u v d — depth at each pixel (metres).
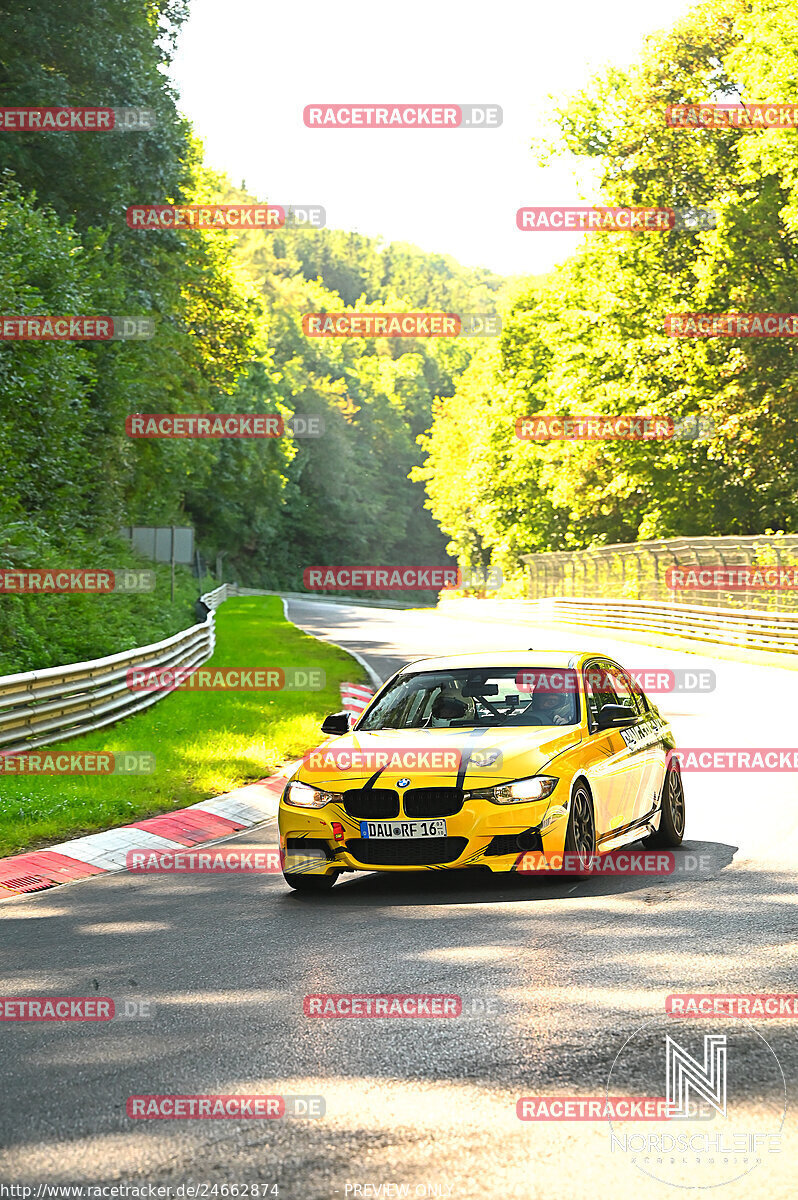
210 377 109.88
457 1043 9.94
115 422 65.19
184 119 73.25
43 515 53.56
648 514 97.25
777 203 76.19
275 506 199.38
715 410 79.00
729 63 77.12
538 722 17.73
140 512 88.56
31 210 55.94
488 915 14.74
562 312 104.44
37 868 18.66
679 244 85.50
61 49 60.00
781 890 15.44
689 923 13.86
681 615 76.62
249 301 113.06
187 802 23.67
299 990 11.74
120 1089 9.16
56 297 53.91
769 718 36.47
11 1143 8.19
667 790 19.14
